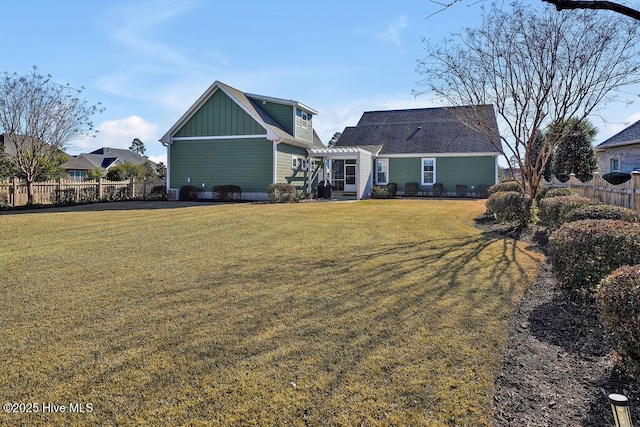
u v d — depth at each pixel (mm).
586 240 4012
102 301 4355
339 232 8945
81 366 2969
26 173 17188
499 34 9078
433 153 23391
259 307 4152
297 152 20578
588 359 3020
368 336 3439
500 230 9133
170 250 7020
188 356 3115
